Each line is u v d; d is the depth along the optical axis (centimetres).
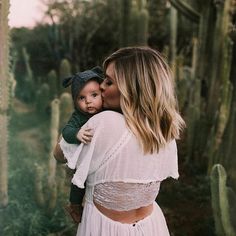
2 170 319
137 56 149
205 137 449
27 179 393
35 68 758
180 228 357
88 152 150
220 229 278
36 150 493
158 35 736
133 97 148
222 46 435
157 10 749
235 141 358
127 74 147
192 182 431
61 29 757
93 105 158
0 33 284
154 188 162
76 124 159
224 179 272
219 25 436
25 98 681
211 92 447
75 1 770
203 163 448
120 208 159
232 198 296
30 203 355
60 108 471
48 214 342
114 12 747
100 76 162
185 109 498
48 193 349
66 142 157
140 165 152
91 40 744
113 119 149
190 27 710
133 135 148
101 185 156
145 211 168
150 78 147
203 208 382
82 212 183
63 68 589
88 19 755
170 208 387
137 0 546
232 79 423
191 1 528
